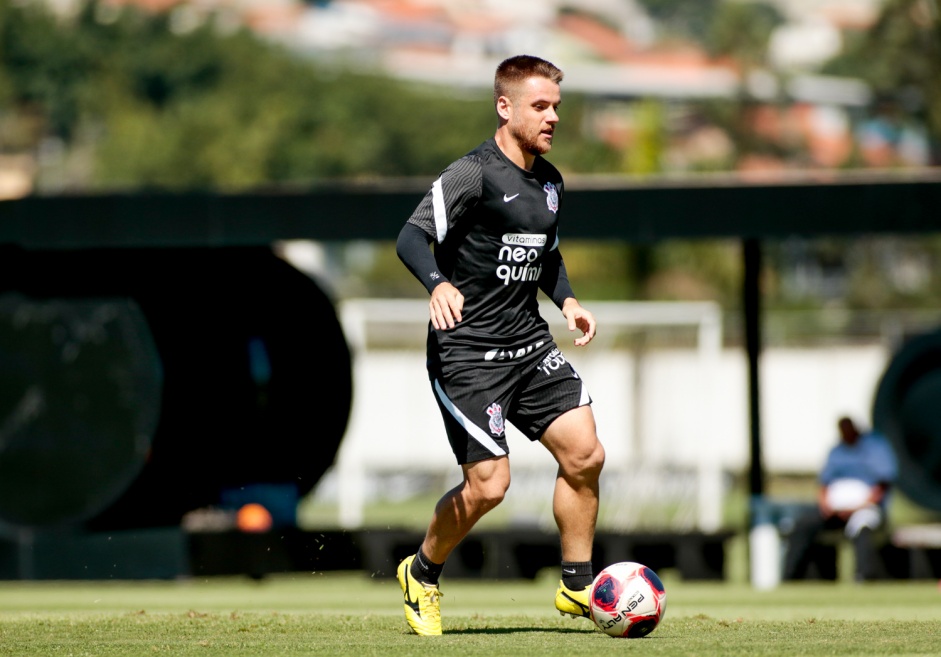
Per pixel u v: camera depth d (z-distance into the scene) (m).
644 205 39.38
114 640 18.52
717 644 17.28
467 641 17.94
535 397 19.06
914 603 31.66
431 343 18.98
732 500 103.69
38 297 42.84
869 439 44.75
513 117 18.55
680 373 88.06
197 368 43.16
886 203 39.19
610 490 77.00
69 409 43.06
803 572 44.19
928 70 188.62
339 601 33.31
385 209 39.53
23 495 43.22
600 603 18.39
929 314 105.12
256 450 43.41
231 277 42.97
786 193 39.25
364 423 92.69
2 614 24.72
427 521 71.81
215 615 23.33
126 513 43.31
